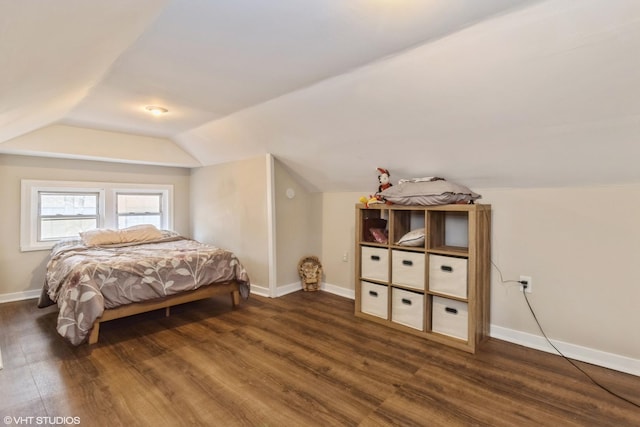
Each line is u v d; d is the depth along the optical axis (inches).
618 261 87.5
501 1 55.3
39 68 55.9
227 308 136.2
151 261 115.5
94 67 71.6
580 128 76.9
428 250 106.8
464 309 100.9
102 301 100.0
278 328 114.9
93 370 85.8
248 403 72.9
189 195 201.6
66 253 128.5
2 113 75.3
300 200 163.3
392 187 115.3
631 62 60.0
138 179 181.0
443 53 71.2
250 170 158.4
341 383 80.8
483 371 86.6
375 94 89.4
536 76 68.9
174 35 65.5
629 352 86.4
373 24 62.1
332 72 83.9
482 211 101.1
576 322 94.1
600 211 89.6
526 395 75.9
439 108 86.4
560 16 56.9
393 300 116.8
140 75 85.6
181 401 73.2
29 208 148.6
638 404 72.5
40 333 108.8
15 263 146.0
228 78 87.7
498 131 86.8
